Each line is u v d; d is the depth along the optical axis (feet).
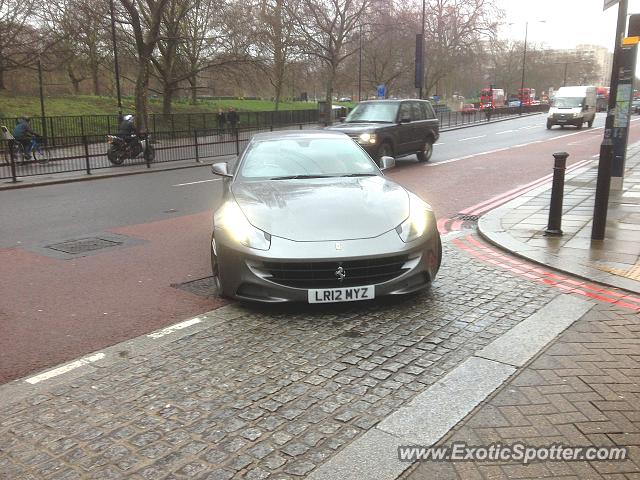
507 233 24.32
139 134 60.75
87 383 11.91
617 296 16.61
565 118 107.45
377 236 15.21
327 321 15.08
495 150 68.49
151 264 21.45
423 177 45.11
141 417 10.49
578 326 14.42
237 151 72.74
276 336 14.19
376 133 47.96
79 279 19.66
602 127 115.55
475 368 12.14
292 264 14.70
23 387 11.79
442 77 200.64
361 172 19.83
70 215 32.45
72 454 9.38
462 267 19.93
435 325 14.67
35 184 47.06
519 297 16.70
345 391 11.31
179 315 15.93
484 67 265.95
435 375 11.91
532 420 10.07
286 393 11.28
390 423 10.08
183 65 125.49
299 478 8.64
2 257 22.90
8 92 126.93
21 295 18.01
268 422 10.21
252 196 17.28
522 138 88.17
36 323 15.55
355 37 149.69
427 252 15.80
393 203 16.70
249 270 15.12
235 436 9.79
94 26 107.65
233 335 14.32
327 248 14.75
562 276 18.65
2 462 9.20
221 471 8.84
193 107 152.76
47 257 22.80
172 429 10.06
